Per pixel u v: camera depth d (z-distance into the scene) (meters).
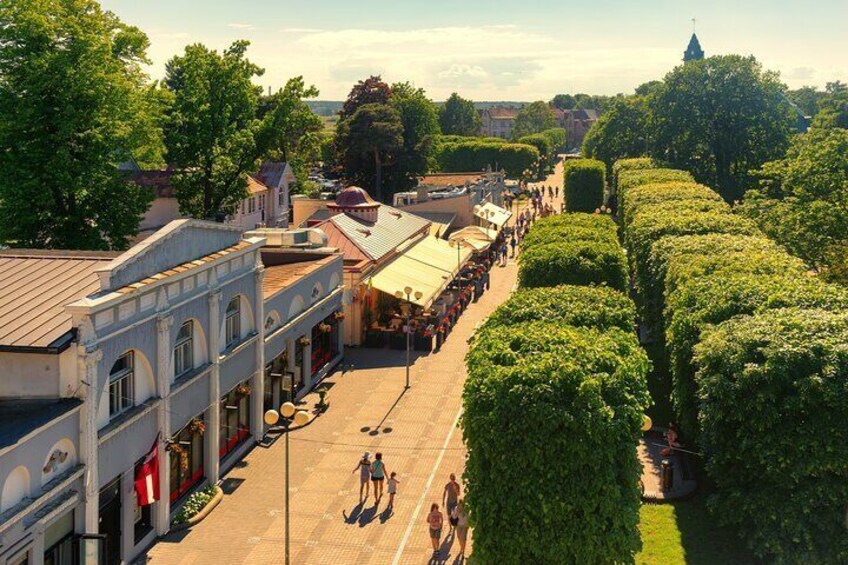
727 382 27.58
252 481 34.88
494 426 25.55
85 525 24.56
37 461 22.56
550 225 66.25
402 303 62.53
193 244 31.42
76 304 23.88
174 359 30.56
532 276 52.41
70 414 23.88
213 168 64.25
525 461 25.20
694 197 71.56
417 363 53.03
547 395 25.27
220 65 62.97
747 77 105.69
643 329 59.53
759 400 26.41
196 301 31.52
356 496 33.62
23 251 31.20
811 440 25.67
